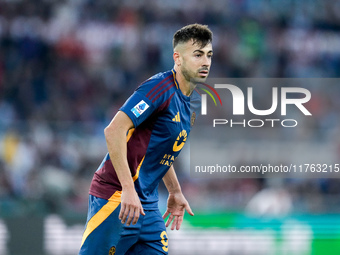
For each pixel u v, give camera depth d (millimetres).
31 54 49281
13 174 30906
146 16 54125
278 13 57938
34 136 31828
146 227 13883
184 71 13562
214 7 56281
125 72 50750
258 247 24406
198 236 24375
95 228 13352
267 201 30281
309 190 31562
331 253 24375
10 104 45344
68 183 31109
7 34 49438
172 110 13398
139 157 13453
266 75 54438
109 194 13438
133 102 12828
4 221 24297
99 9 53188
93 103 47750
